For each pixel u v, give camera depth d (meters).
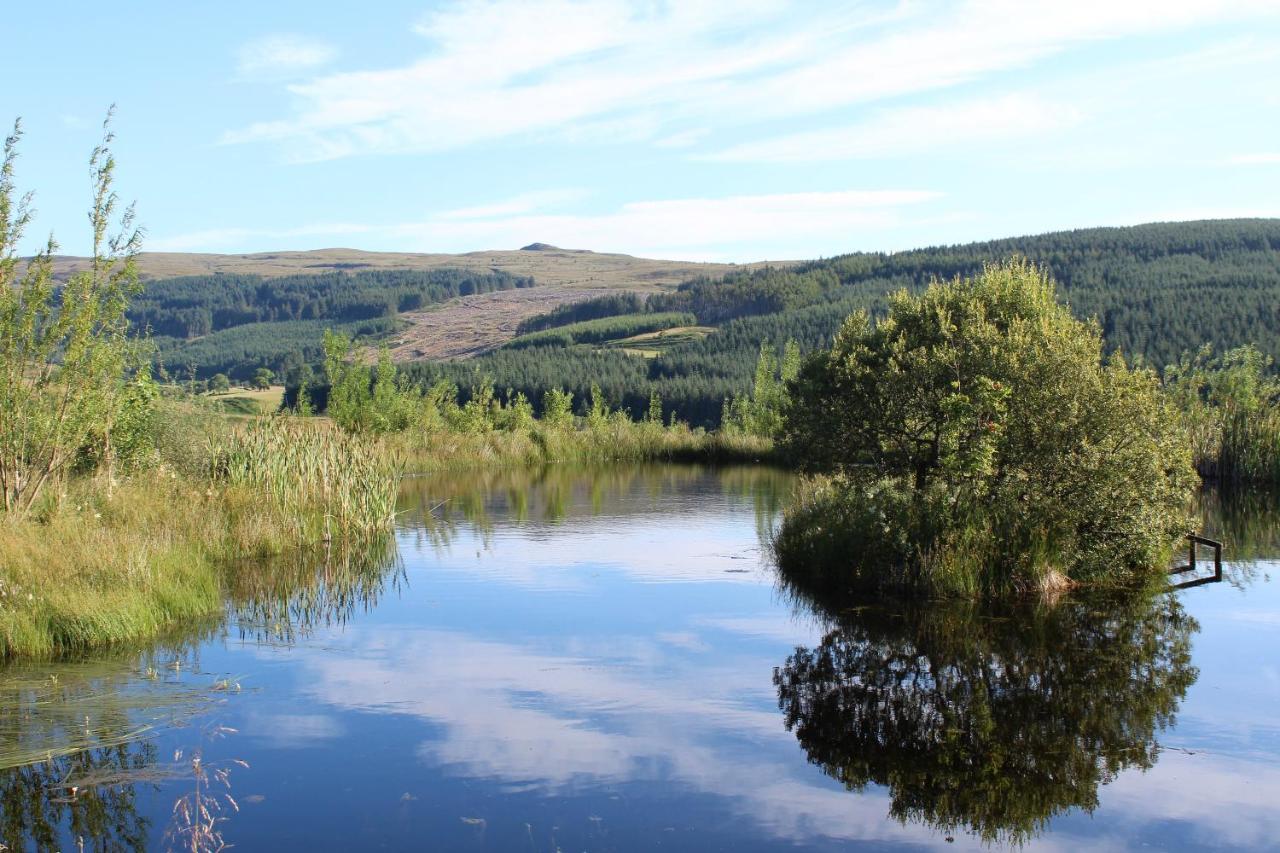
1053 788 7.82
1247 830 7.08
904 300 20.56
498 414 47.84
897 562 14.90
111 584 12.27
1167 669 10.81
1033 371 15.80
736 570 16.78
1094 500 15.09
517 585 15.50
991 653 11.48
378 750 8.40
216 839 6.76
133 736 8.64
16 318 14.85
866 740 8.77
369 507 20.25
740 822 7.14
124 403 18.45
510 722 9.14
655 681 10.43
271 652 11.37
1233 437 31.25
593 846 6.74
